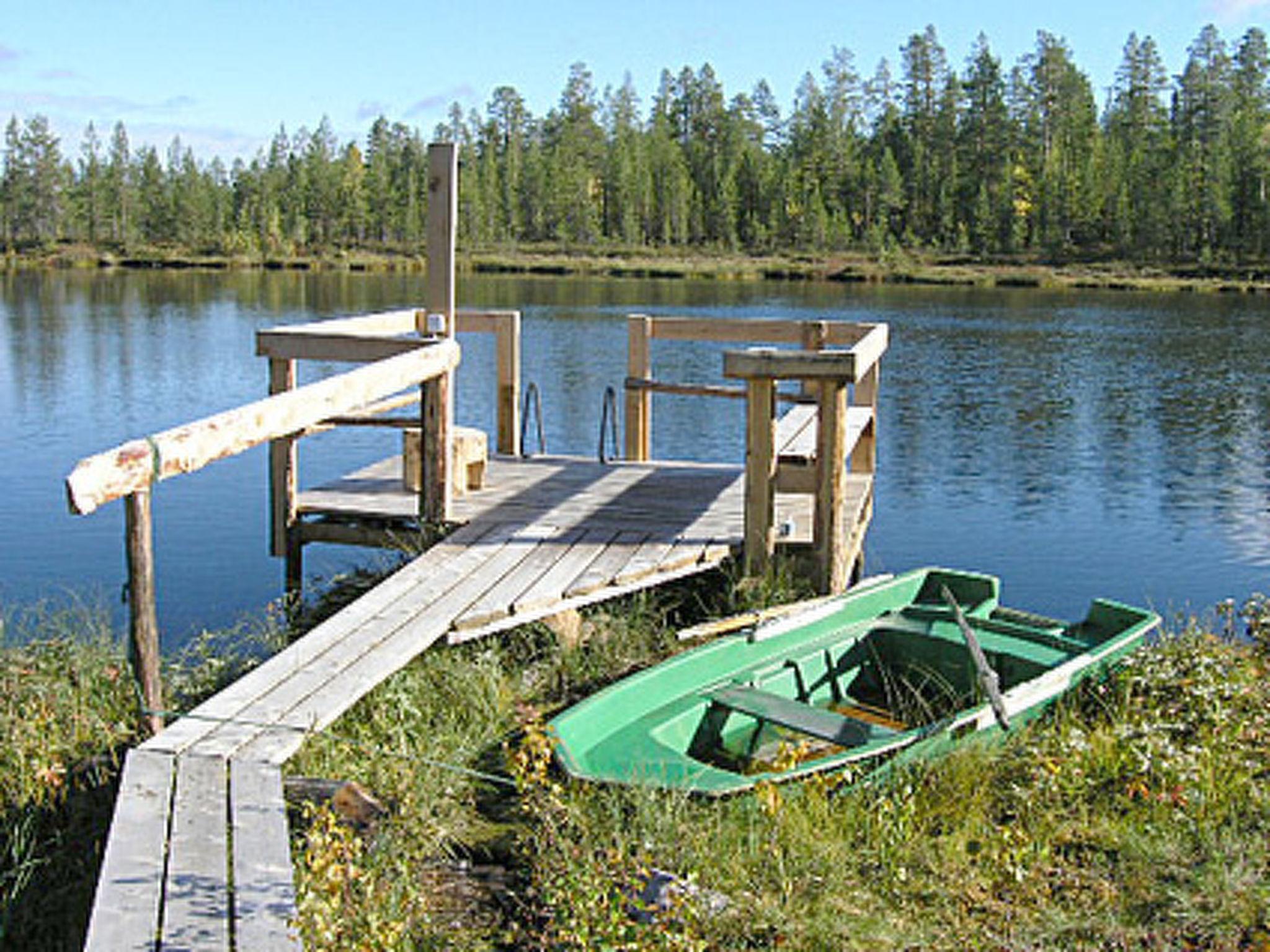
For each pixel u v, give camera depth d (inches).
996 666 253.6
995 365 1026.7
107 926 128.8
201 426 189.6
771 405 278.5
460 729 216.1
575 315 1443.2
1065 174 3117.6
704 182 3678.6
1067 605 399.9
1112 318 1523.1
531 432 684.1
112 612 355.3
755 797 178.9
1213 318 1531.7
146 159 3671.3
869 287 2289.6
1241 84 3452.3
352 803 169.9
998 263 2918.3
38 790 171.3
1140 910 166.6
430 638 223.3
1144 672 242.2
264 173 3971.5
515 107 4065.0
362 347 290.8
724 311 1498.5
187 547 444.5
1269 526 508.1
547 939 152.1
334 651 214.1
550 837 169.9
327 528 312.5
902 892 167.8
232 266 2923.2
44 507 504.4
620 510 322.3
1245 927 160.6
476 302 1680.6
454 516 312.3
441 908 163.8
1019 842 176.9
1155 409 806.5
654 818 172.6
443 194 307.4
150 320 1321.4
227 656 245.3
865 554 454.3
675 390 377.7
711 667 235.8
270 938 128.1
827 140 3548.2
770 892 163.5
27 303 1567.4
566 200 3366.1
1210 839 180.7
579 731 203.2
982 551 466.9
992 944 156.5
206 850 144.6
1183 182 2982.3
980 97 3459.6
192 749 172.7
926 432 721.0
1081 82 3663.9
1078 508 538.0
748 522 283.3
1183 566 447.5
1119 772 204.7
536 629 256.2
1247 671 253.8
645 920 151.7
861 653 268.1
